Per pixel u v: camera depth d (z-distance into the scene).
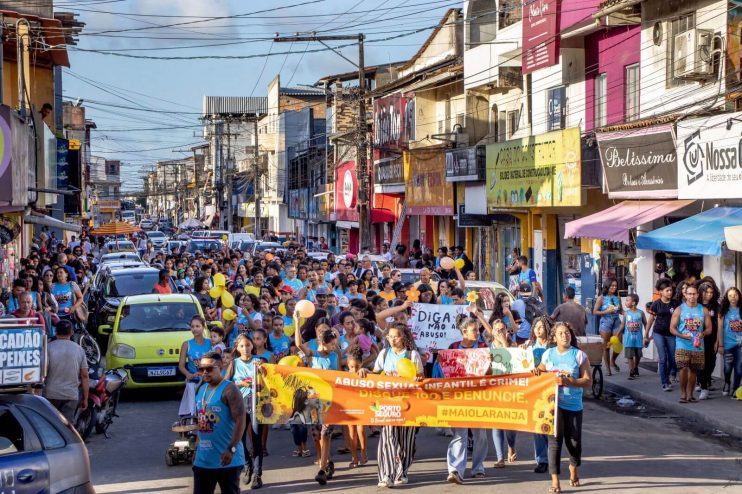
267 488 11.55
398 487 11.45
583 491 11.02
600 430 14.85
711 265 20.59
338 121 55.91
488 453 13.48
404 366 11.52
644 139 22.23
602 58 26.75
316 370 11.74
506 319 15.77
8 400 8.54
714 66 20.36
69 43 37.53
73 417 13.09
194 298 20.31
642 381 19.19
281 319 15.30
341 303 19.78
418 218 43.84
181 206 156.12
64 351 12.95
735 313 17.03
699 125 20.12
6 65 33.78
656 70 23.52
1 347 9.02
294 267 23.73
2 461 8.02
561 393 11.14
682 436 14.34
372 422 11.57
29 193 23.14
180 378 18.47
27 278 18.50
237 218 105.75
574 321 18.33
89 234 67.94
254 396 11.56
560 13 27.30
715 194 19.78
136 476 12.30
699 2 21.56
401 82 43.47
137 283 25.95
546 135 27.30
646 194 22.48
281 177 84.44
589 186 25.39
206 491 9.49
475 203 33.38
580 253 29.00
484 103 35.72
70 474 8.48
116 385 15.18
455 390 11.42
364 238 35.59
